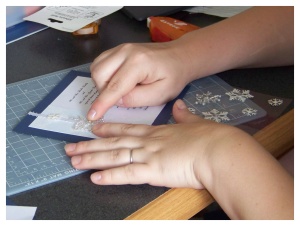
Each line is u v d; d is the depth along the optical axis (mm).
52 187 670
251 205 609
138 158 688
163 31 1000
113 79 795
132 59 810
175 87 838
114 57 818
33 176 683
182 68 854
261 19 951
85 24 1035
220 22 961
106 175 670
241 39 926
